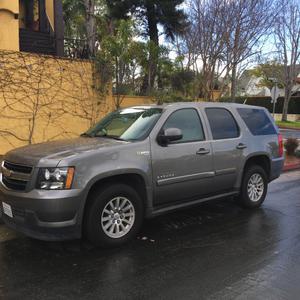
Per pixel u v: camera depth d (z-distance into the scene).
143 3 24.14
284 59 36.97
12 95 11.66
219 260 4.98
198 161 6.29
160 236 5.89
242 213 7.14
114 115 6.75
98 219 5.16
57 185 4.88
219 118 6.89
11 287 4.25
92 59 13.40
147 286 4.27
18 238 5.73
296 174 11.60
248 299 3.98
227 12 14.84
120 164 5.32
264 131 7.66
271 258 5.04
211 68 15.77
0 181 5.52
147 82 19.17
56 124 12.53
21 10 17.70
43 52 15.82
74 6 24.70
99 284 4.32
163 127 5.96
